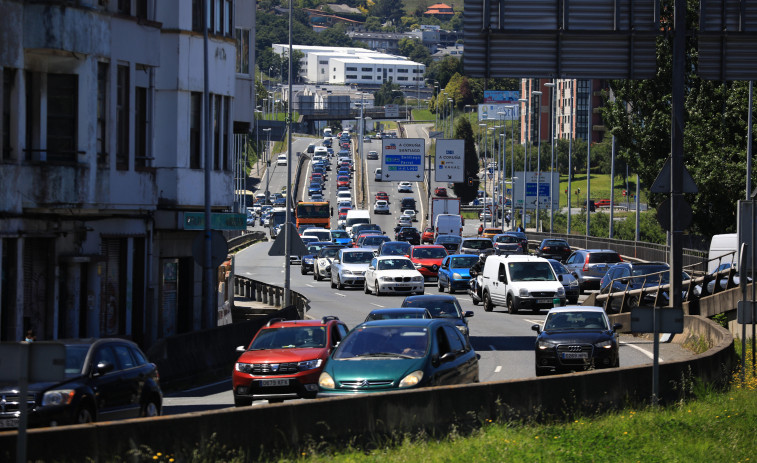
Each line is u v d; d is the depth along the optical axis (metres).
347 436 34.94
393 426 36.34
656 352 43.44
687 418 42.78
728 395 49.50
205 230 85.31
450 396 38.38
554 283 103.62
